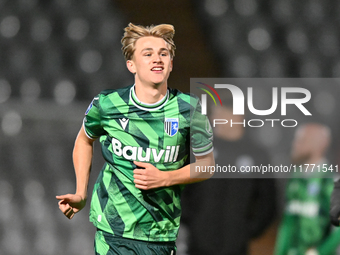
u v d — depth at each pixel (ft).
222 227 34.22
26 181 66.03
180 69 79.71
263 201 34.40
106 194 27.71
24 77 80.74
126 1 85.87
